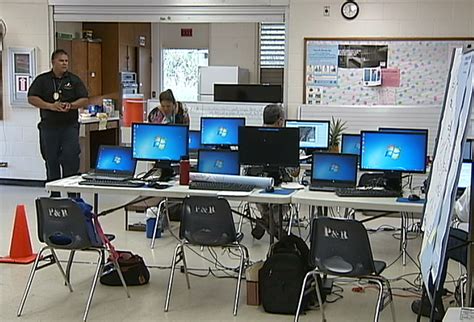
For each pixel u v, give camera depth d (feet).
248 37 37.29
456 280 14.69
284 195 13.44
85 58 34.30
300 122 21.35
